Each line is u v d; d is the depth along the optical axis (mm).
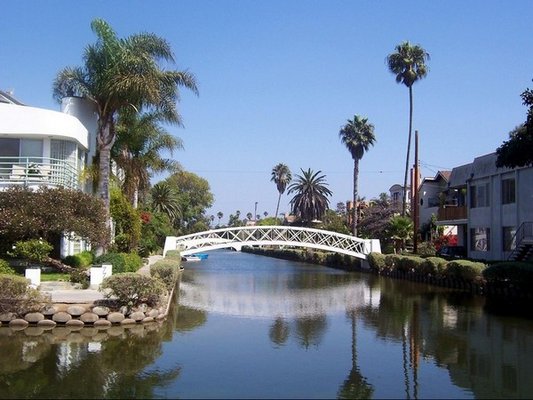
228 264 62062
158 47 28172
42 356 13125
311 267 55750
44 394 10297
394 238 50344
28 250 20344
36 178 24609
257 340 15672
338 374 11938
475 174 36844
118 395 10227
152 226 51656
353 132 64250
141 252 40656
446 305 24062
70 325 16297
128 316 16875
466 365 12875
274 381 11273
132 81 26188
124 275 16828
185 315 20547
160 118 32094
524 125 23234
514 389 10938
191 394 10312
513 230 32000
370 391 10703
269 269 51875
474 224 37031
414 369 12469
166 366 12438
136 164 34250
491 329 17688
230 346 14750
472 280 28953
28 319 16172
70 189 22734
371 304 24609
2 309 16062
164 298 19906
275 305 24156
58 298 17125
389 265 41594
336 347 14812
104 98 27406
